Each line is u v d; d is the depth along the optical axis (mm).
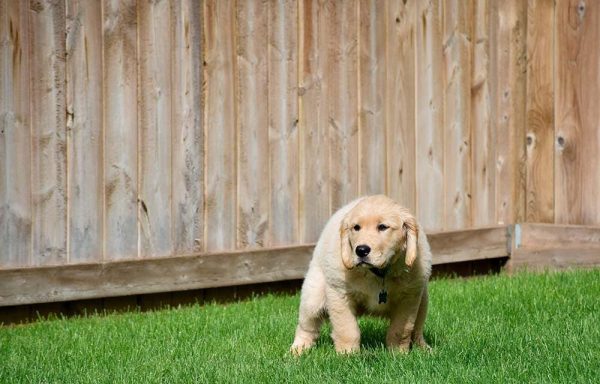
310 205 10531
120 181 9375
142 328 8234
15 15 8758
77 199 9156
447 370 6109
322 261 6938
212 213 9945
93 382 6301
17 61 8789
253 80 10094
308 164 10492
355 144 10789
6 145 8773
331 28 10562
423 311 7141
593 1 11523
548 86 11883
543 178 11961
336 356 6660
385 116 10992
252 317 8695
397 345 6887
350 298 6793
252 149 10133
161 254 9648
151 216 9578
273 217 10312
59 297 9008
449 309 8672
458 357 6453
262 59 10133
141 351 7324
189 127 9742
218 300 10258
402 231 6613
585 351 6598
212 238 9961
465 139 11625
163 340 7750
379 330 8172
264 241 10273
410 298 6809
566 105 11766
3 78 8734
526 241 11859
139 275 9422
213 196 9938
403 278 6707
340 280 6723
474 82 11672
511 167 11977
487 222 11820
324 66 10539
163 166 9617
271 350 7254
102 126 9250
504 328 7633
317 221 10594
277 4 10195
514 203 11984
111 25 9242
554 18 11805
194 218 9828
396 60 11047
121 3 9289
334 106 10625
